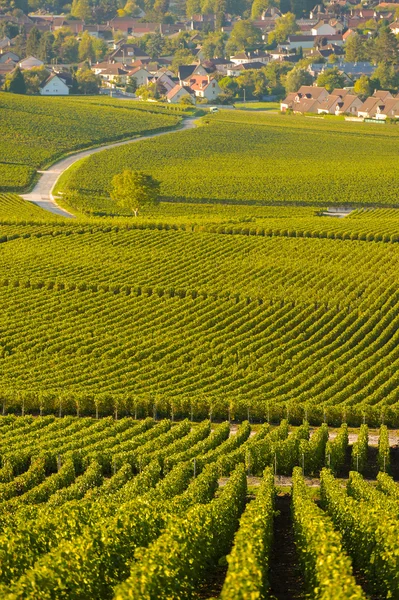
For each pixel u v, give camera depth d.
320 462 82.56
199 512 56.22
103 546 51.25
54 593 46.34
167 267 151.88
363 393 103.00
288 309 130.88
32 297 138.62
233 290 138.38
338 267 150.25
